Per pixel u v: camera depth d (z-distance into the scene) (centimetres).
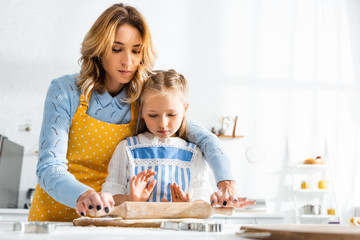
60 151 78
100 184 95
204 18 402
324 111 399
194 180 94
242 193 371
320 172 381
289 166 379
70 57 376
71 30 380
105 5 388
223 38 401
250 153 373
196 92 387
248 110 389
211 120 383
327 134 393
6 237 31
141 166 92
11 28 375
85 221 55
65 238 31
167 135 93
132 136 99
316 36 414
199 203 63
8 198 312
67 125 85
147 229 48
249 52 402
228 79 393
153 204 58
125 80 90
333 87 405
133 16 88
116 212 57
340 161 390
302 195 376
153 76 94
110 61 88
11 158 319
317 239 30
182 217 60
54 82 89
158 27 395
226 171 85
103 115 95
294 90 399
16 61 370
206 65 394
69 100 88
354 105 404
